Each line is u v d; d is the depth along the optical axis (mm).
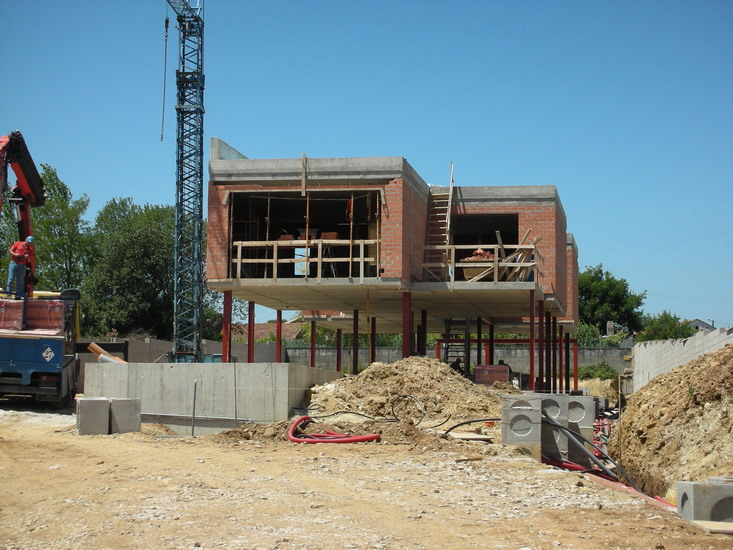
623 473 16453
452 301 33094
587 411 17547
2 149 26906
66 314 27656
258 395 20219
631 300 83812
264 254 33812
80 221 65188
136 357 41000
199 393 20922
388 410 20719
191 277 53125
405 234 28656
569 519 9836
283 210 34531
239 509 10328
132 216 68688
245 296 31844
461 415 20609
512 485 12250
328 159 28594
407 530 9195
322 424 18281
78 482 12531
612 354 60094
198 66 53188
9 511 10688
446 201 32281
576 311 46844
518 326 46531
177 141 52906
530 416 16484
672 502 15172
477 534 9023
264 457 15070
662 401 21469
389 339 73812
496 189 32031
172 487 11891
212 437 17797
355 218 35969
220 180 29047
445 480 12641
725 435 16984
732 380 18219
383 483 12344
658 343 35469
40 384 24828
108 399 19484
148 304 61188
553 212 31719
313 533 9008
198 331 51781
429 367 23484
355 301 33625
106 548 8461
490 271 29703
